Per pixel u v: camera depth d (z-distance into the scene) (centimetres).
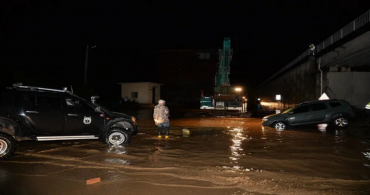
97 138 907
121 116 946
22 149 857
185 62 4950
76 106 923
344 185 541
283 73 3778
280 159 749
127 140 921
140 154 796
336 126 1433
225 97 2934
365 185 541
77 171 626
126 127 991
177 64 4975
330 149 888
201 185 538
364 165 691
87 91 2820
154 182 555
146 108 3528
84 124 880
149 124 1653
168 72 4994
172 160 728
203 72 4903
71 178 578
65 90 888
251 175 602
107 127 914
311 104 1466
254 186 534
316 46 2433
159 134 1100
